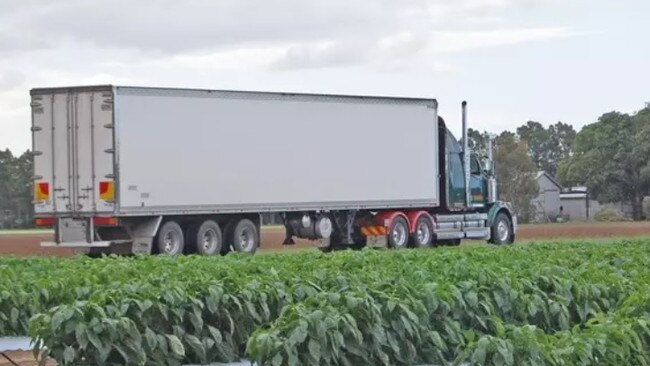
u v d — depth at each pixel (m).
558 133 193.00
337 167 50.66
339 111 50.66
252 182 47.41
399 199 53.38
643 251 28.16
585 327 17.98
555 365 14.08
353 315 16.28
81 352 16.30
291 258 26.84
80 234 44.41
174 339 17.22
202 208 45.81
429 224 55.41
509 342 14.01
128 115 43.94
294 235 51.28
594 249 27.91
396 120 53.19
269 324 18.12
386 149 52.72
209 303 18.28
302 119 49.19
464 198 57.56
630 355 14.88
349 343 15.91
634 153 140.12
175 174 45.03
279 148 48.38
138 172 44.16
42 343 16.77
